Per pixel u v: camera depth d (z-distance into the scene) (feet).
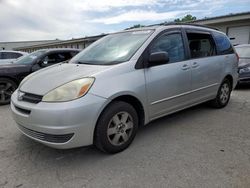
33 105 9.66
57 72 11.39
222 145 11.63
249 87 27.53
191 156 10.57
